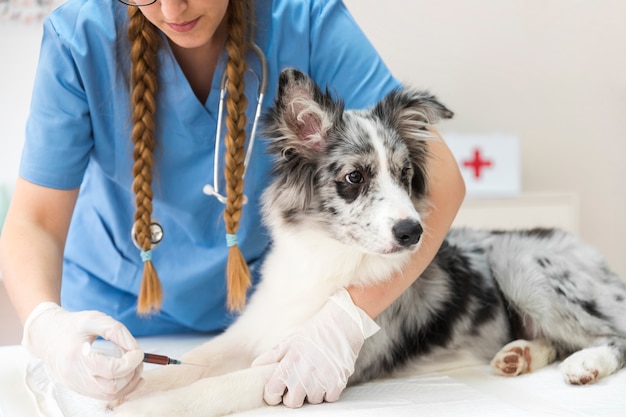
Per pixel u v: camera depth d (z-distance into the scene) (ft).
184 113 5.97
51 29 5.74
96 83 5.78
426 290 6.21
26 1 9.91
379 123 5.82
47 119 5.68
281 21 6.23
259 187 6.32
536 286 6.42
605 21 11.84
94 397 4.47
